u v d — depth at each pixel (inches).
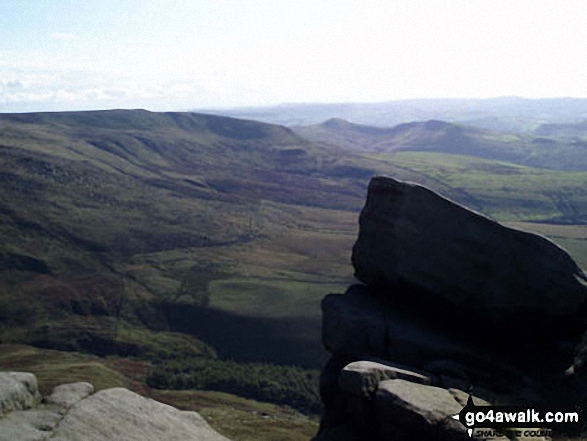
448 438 771.4
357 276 1376.7
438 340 1130.7
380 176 1332.4
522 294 1188.5
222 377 4879.4
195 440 697.6
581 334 1192.8
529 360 1144.8
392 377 920.9
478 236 1215.6
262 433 1820.9
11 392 687.1
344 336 1189.7
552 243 1206.3
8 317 6569.9
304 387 4608.8
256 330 6053.2
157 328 6496.1
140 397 768.9
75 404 714.2
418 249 1244.5
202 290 7514.8
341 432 934.4
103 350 5915.4
